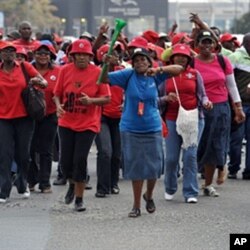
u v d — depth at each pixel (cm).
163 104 1900
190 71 1905
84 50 1778
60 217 1750
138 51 1717
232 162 2325
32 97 1900
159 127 1744
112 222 1698
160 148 1748
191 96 1898
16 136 1931
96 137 2023
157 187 2158
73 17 12875
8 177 1920
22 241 1532
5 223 1688
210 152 2012
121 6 12812
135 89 1720
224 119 2022
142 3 12862
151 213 1788
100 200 1972
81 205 1817
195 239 1544
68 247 1486
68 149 1805
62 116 1797
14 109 1905
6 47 1875
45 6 13438
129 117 1731
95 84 1786
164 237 1560
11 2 13325
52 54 2080
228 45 2603
